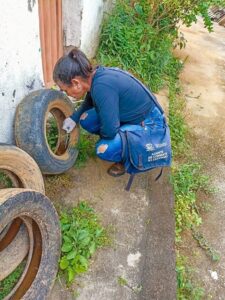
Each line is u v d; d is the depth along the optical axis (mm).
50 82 3602
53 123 3246
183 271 2838
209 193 3656
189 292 2730
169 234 2828
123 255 2564
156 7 5051
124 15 4992
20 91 2732
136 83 2561
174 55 6020
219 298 2830
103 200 2924
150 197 3080
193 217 3301
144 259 2578
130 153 2738
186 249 3084
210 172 3930
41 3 3102
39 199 2006
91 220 2699
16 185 2379
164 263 2607
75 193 2906
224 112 4918
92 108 2895
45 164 2639
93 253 2514
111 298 2297
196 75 5691
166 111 4320
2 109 2496
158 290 2434
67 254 2414
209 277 2947
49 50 3506
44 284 2125
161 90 4773
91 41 4406
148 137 2717
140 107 2637
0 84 2402
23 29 2564
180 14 5133
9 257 2156
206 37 7426
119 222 2789
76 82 2285
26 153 2354
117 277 2418
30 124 2545
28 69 2803
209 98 5160
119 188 3062
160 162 2873
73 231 2514
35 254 2176
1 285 2174
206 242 3166
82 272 2371
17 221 2223
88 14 4000
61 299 2225
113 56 4613
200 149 4188
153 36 4961
